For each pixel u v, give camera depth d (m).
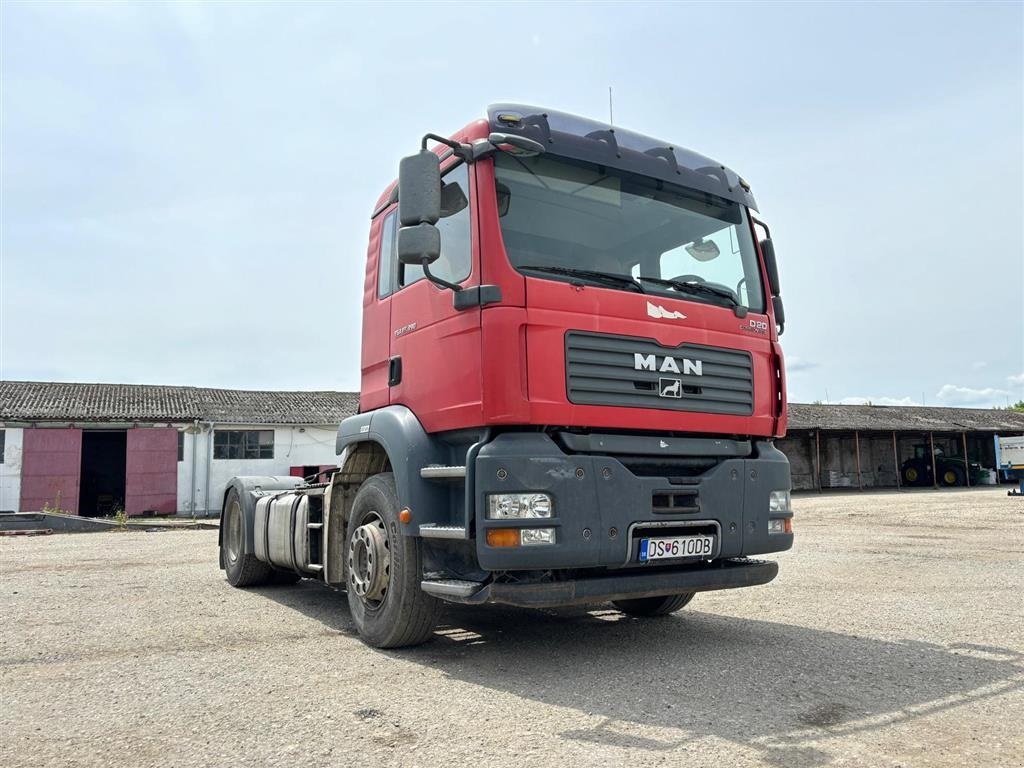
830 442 38.62
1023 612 5.85
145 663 4.45
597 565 4.08
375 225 5.77
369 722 3.32
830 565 8.85
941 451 39.38
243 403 30.30
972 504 21.20
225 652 4.75
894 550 10.38
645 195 4.97
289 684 3.97
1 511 24.19
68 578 8.47
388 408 5.03
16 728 3.31
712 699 3.62
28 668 4.36
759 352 5.05
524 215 4.41
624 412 4.30
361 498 5.19
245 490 8.03
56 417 24.98
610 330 4.36
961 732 3.15
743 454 4.85
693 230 5.12
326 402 32.00
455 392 4.36
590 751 2.94
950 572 8.14
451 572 4.59
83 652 4.75
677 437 4.59
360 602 5.04
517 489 3.95
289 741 3.09
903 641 4.88
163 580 8.34
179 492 26.52
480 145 4.42
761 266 5.43
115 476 30.25
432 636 4.82
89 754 2.98
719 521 4.52
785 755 2.88
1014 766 2.78
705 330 4.76
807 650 4.64
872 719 3.32
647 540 4.23
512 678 4.06
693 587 4.49
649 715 3.38
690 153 5.36
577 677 4.07
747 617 5.79
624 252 4.72
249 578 7.71
